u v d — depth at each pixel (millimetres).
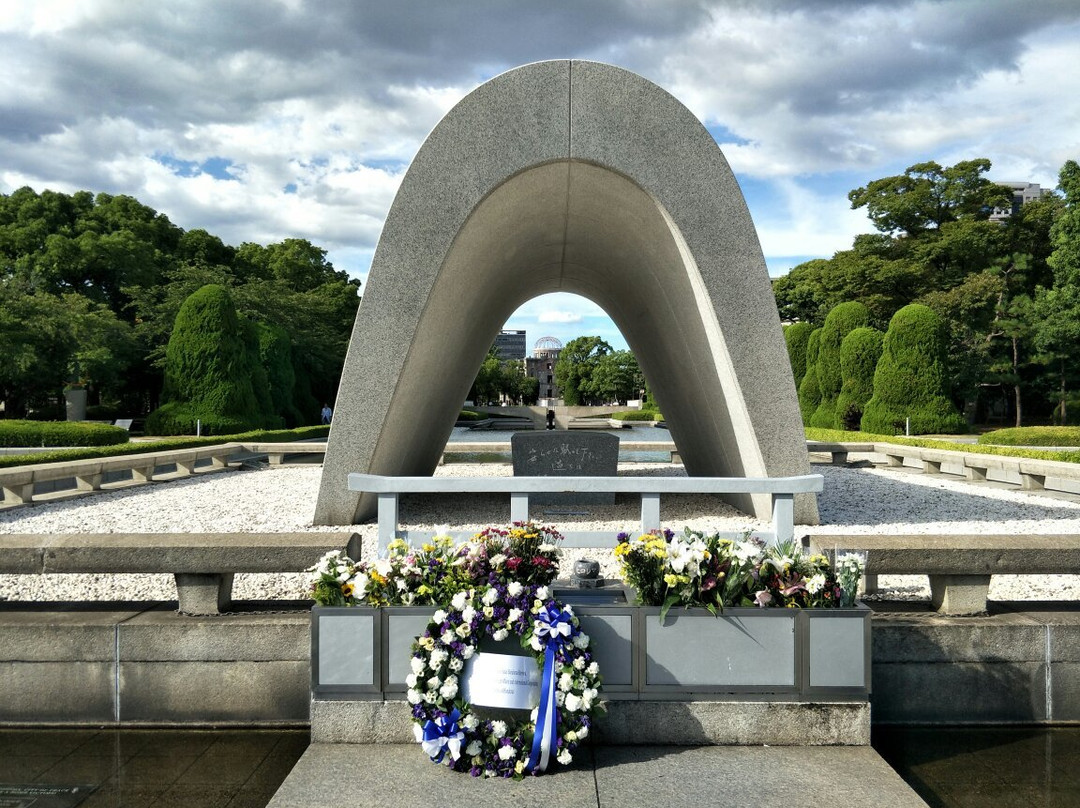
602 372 55750
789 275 38875
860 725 2910
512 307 10625
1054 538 3473
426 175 5719
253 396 22047
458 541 4734
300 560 3252
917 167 32281
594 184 6191
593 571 3312
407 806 2475
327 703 2955
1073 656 3316
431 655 2750
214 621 3301
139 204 32781
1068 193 22281
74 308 24266
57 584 4535
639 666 2902
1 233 28531
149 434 20562
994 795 2736
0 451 15945
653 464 13266
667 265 6586
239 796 2730
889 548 3312
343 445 6090
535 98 5699
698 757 2832
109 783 2826
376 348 5895
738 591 2936
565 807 2467
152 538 3379
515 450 8547
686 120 5738
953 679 3312
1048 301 22969
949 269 30750
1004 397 32500
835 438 17016
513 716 2756
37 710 3314
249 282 30078
